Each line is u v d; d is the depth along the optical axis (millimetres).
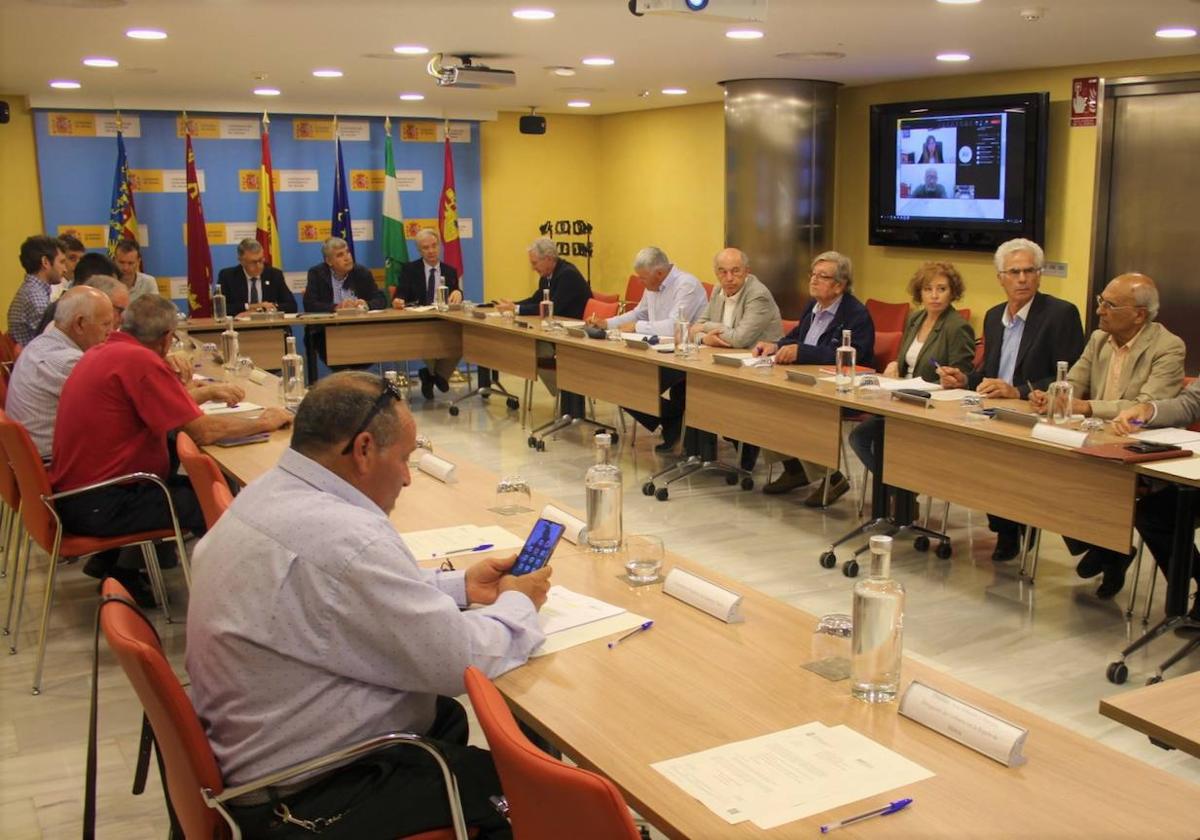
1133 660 3633
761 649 1989
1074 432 3562
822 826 1390
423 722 1917
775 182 8078
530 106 10023
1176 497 3637
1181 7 4891
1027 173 7188
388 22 5215
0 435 3488
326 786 1825
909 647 3760
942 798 1457
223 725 1801
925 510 5465
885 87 8297
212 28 5359
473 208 10492
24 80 7641
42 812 2797
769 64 7066
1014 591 4316
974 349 5023
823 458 4711
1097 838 1354
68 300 4277
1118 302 4012
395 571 1773
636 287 9984
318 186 9805
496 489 3117
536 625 1992
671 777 1525
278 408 4090
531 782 1330
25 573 3908
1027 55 6570
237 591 1773
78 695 3494
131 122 8992
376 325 8078
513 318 7559
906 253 8312
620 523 2596
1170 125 6633
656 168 10422
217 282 9156
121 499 3682
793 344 5375
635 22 5281
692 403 5547
